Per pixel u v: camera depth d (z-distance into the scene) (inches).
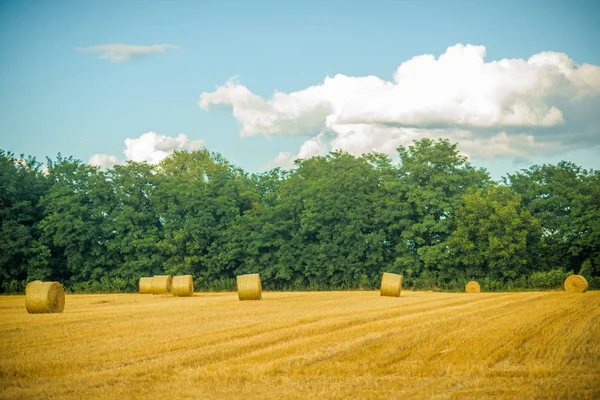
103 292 2410.2
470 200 2234.3
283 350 637.9
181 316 1016.9
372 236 2338.8
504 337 708.0
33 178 2669.8
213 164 3914.9
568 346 652.7
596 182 2311.8
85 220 2529.5
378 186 2501.2
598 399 448.5
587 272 2177.7
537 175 2461.9
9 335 779.4
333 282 2364.7
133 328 842.8
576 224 2236.7
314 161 2866.6
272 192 2723.9
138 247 2469.2
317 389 484.7
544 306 1122.7
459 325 826.8
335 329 800.3
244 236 2480.3
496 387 486.9
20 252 2498.8
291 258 2411.4
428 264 2285.9
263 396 467.5
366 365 565.6
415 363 574.6
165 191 2566.4
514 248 2146.9
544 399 452.8
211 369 551.8
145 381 513.7
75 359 602.5
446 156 2411.4
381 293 1644.9
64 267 2583.7
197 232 2464.3
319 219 2452.0
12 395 472.4
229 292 2207.2
